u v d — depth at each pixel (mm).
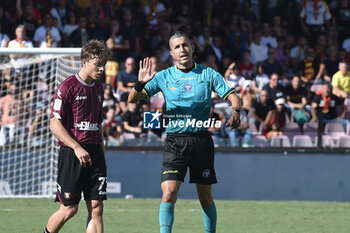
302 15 46531
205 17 45188
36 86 34125
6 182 33031
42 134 33750
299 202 32031
